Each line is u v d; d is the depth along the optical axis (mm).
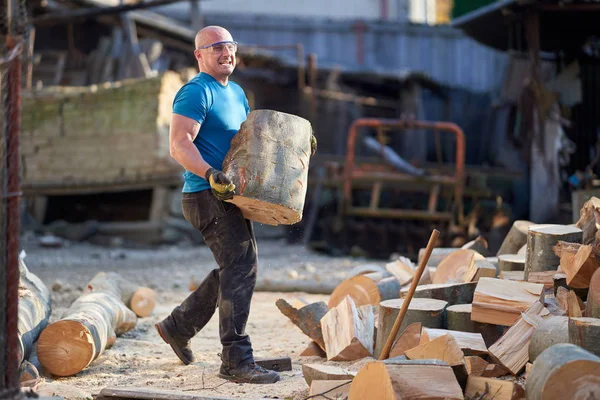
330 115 34250
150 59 30453
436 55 39000
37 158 26750
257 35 38062
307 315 8445
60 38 32938
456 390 5484
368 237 23875
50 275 17297
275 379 7438
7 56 5656
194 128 7344
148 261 21531
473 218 23000
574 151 21219
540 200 20672
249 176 7125
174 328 8211
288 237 27109
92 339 7809
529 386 5457
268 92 34750
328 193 25391
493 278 7594
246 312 7520
